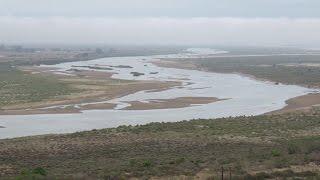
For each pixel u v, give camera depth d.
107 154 41.31
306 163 33.47
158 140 47.47
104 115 72.62
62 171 32.72
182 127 54.53
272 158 35.34
